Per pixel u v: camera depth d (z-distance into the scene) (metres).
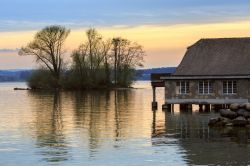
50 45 146.25
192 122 52.44
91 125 50.66
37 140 40.00
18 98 108.44
